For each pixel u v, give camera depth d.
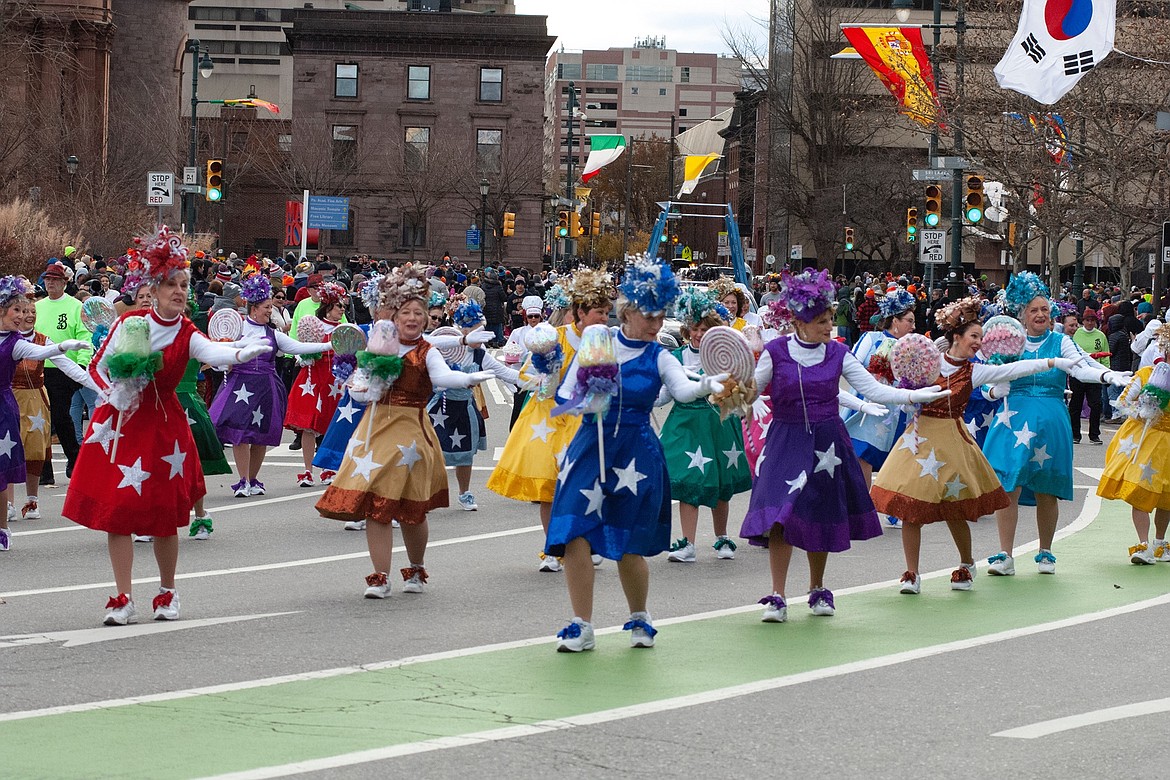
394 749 6.36
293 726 6.78
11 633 8.95
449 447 14.89
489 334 10.45
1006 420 11.48
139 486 9.12
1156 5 35.12
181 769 6.06
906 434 10.57
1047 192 35.19
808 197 75.00
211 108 123.94
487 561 11.93
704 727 6.77
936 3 34.81
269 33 144.75
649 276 8.34
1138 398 11.62
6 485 12.27
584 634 8.45
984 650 8.60
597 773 6.00
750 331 9.87
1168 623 9.50
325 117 77.62
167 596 9.38
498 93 77.88
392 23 77.31
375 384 9.96
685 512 12.04
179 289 9.27
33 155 50.69
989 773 6.04
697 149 124.69
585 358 8.15
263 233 83.25
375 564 10.20
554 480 11.61
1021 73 24.56
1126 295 33.28
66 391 16.83
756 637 8.95
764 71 78.44
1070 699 7.38
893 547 13.01
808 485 9.29
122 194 49.78
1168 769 6.11
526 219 78.00
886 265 73.25
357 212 77.62
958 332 10.47
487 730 6.70
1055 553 12.65
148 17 76.06
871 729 6.75
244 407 15.54
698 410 11.99
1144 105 33.75
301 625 9.21
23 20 51.66
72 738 6.57
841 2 73.94
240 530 13.54
